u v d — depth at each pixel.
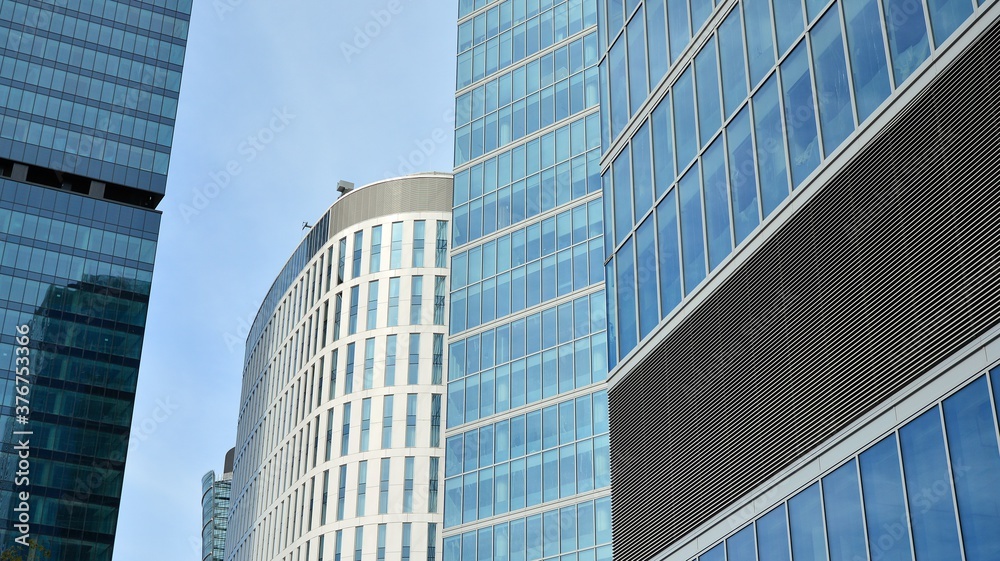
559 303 67.00
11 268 131.75
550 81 72.81
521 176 72.12
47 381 129.12
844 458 20.80
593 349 64.25
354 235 103.50
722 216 26.73
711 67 28.50
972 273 18.66
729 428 24.92
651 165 30.98
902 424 19.47
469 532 65.50
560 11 74.44
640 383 29.44
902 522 19.05
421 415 93.69
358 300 100.12
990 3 19.38
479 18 79.69
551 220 69.38
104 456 129.12
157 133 144.12
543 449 64.25
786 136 24.59
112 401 131.88
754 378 24.27
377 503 91.00
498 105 75.50
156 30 149.12
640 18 33.38
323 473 95.00
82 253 136.38
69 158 138.00
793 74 24.69
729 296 25.80
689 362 27.11
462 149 76.44
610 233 32.84
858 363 20.94
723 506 24.61
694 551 25.48
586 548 59.88
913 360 19.55
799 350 22.77
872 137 21.70
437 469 91.94
